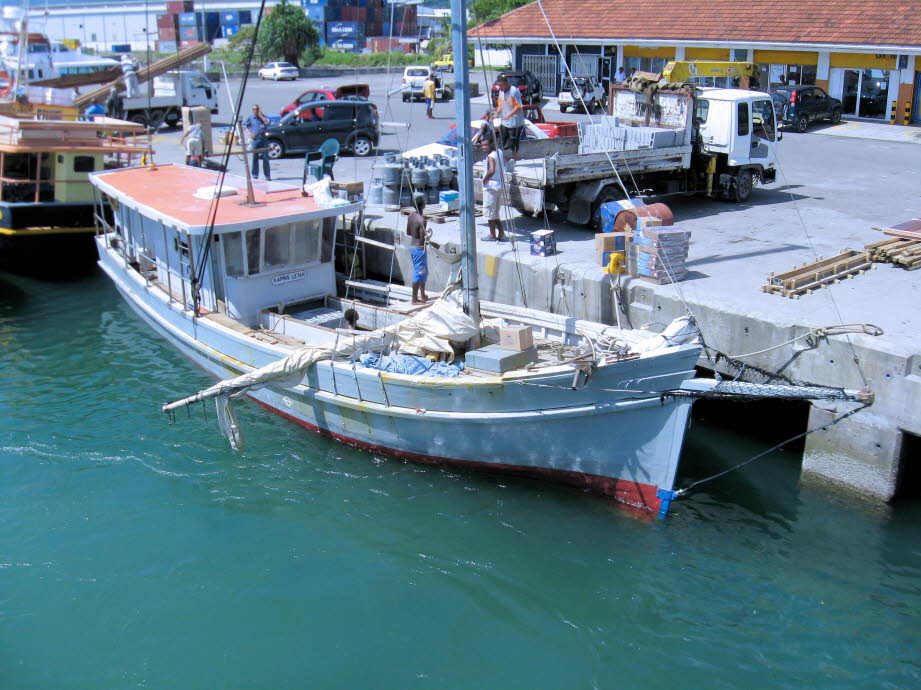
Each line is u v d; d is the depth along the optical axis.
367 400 11.05
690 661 8.08
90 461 11.52
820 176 21.44
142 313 16.44
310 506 10.52
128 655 8.22
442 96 40.59
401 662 8.12
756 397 9.46
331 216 13.72
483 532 10.00
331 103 26.23
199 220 12.77
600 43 35.88
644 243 12.79
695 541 9.76
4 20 32.62
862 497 10.29
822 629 8.41
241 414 13.01
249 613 8.75
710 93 18.12
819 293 12.12
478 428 10.48
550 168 15.09
